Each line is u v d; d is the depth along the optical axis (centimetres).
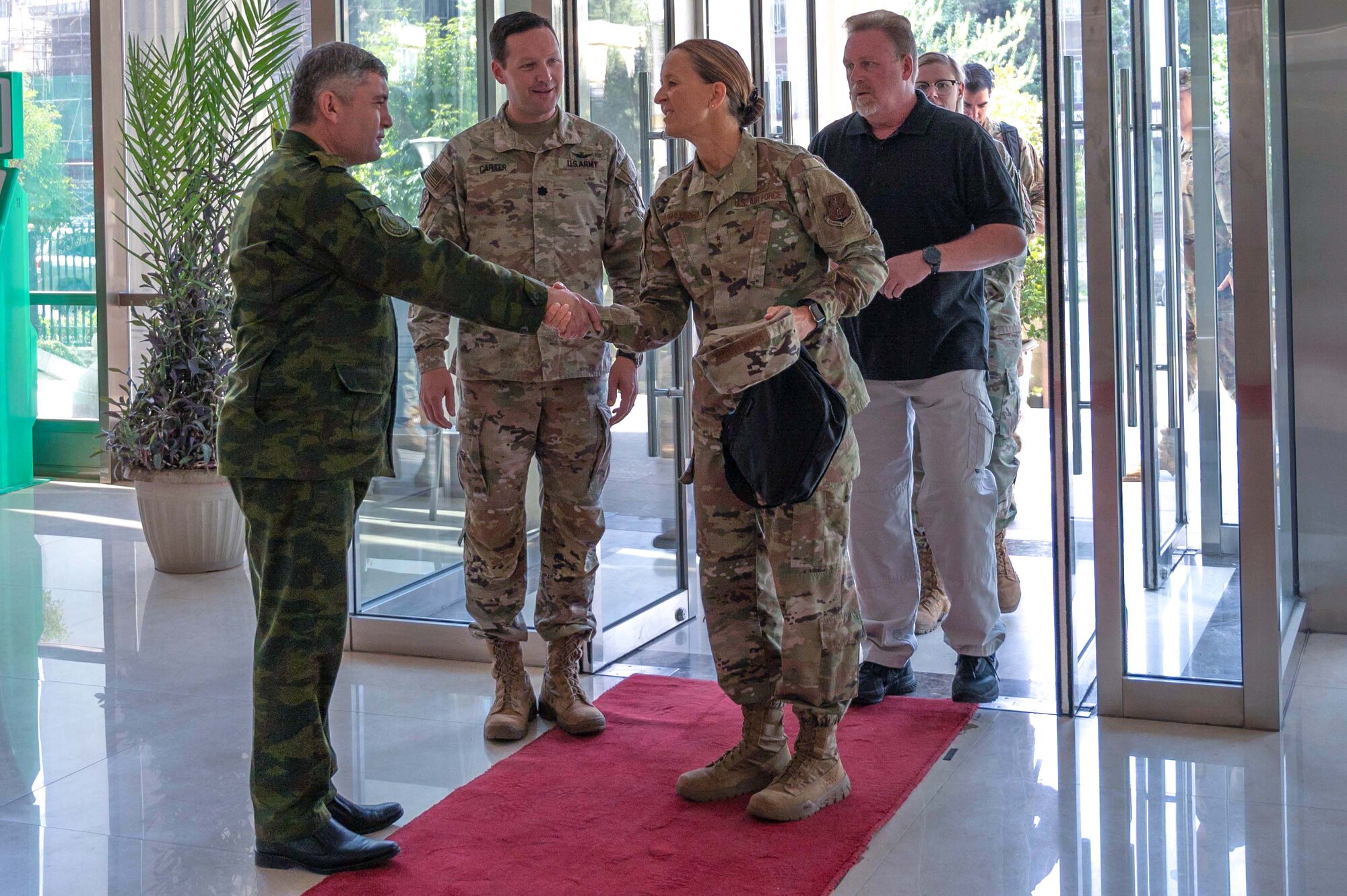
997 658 388
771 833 262
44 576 516
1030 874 243
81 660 401
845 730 322
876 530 341
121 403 536
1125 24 324
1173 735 315
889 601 345
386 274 239
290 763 248
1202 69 327
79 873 252
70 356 735
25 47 722
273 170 240
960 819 269
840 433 254
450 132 393
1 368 695
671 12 427
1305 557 402
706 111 258
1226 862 246
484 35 383
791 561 264
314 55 244
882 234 333
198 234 522
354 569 415
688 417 447
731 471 260
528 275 318
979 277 340
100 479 726
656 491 429
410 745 322
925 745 310
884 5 928
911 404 346
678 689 364
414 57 395
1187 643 324
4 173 696
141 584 502
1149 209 328
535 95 315
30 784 299
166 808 284
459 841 262
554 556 332
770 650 279
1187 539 323
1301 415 396
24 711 352
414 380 402
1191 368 324
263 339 240
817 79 487
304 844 249
